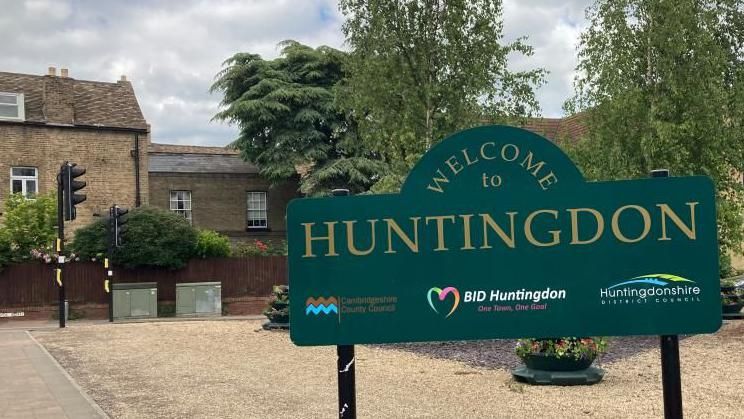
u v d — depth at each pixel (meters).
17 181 27.88
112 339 14.96
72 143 28.86
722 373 9.52
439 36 14.03
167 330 16.78
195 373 10.17
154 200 33.72
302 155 33.50
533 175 5.03
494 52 14.24
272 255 28.28
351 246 5.11
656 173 4.96
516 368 9.38
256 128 34.22
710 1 14.85
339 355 5.11
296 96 33.31
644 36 14.57
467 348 12.38
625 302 4.93
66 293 24.75
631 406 7.44
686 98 14.34
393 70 14.21
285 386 8.99
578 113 15.90
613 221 4.96
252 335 15.30
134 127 30.02
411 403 7.81
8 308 24.08
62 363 11.44
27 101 28.83
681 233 4.91
